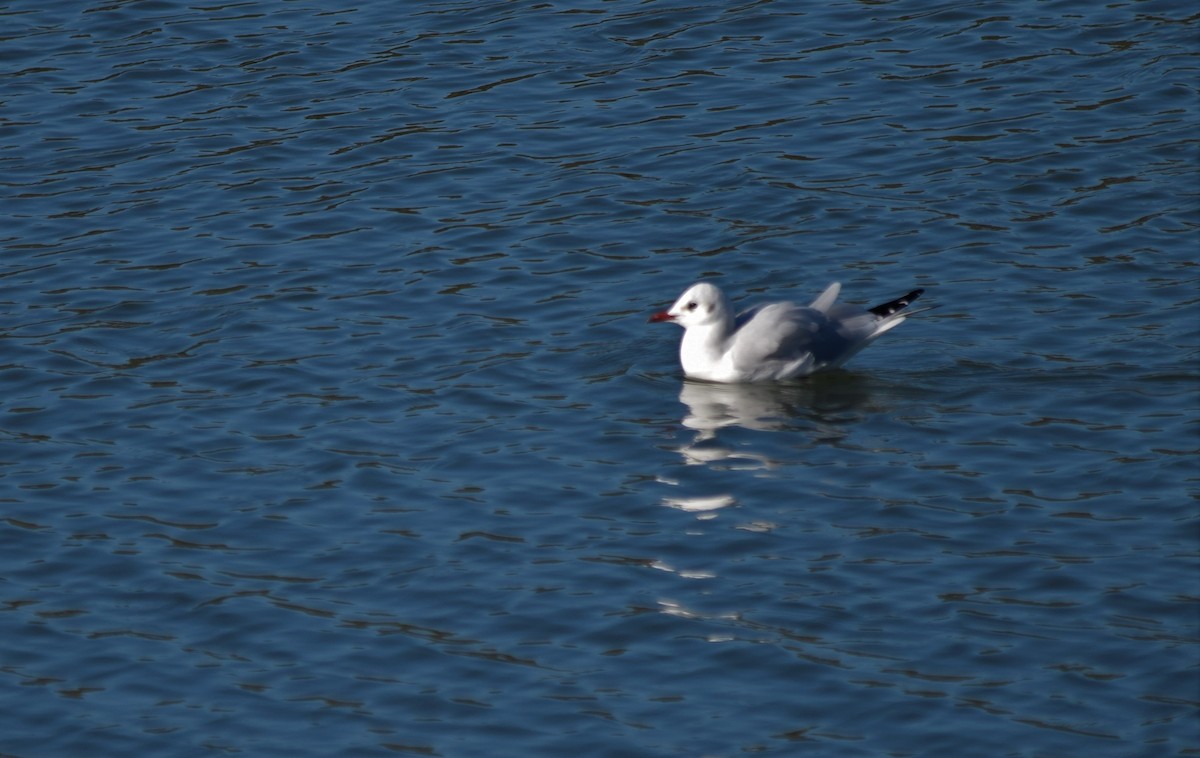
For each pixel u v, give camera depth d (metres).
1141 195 22.53
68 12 29.22
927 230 22.09
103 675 14.31
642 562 15.64
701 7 28.80
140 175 24.23
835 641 14.39
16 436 18.14
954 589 15.05
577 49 27.50
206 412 18.56
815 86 26.00
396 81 26.70
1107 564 15.31
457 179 23.91
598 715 13.61
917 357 19.44
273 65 27.27
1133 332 19.55
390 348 19.89
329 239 22.48
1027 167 23.41
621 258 21.83
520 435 18.02
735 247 21.92
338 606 15.14
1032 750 13.01
